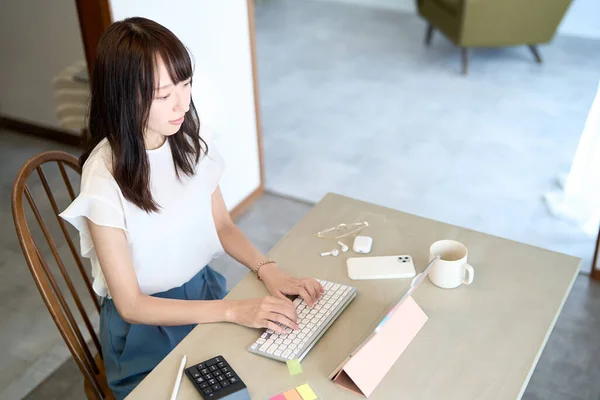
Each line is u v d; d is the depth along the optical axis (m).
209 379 1.25
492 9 3.94
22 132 3.79
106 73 1.32
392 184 3.19
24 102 3.69
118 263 1.44
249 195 3.09
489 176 3.21
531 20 4.02
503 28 4.04
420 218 1.72
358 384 1.21
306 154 3.48
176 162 1.51
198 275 1.70
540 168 3.25
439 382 1.24
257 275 1.56
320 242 1.65
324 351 1.32
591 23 4.66
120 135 1.37
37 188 3.24
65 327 1.52
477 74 4.25
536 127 3.61
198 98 2.62
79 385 2.20
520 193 3.07
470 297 1.45
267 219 2.98
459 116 3.77
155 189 1.50
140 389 1.26
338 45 4.81
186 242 1.59
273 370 1.28
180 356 1.33
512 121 3.68
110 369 1.60
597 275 2.55
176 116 1.37
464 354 1.30
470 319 1.39
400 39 4.85
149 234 1.51
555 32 4.12
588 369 2.18
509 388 1.23
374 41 4.84
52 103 3.61
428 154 3.42
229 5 2.66
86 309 2.50
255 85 2.94
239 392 1.22
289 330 1.36
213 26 2.60
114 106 1.34
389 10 5.39
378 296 1.46
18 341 2.38
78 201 1.41
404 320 1.34
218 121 2.78
